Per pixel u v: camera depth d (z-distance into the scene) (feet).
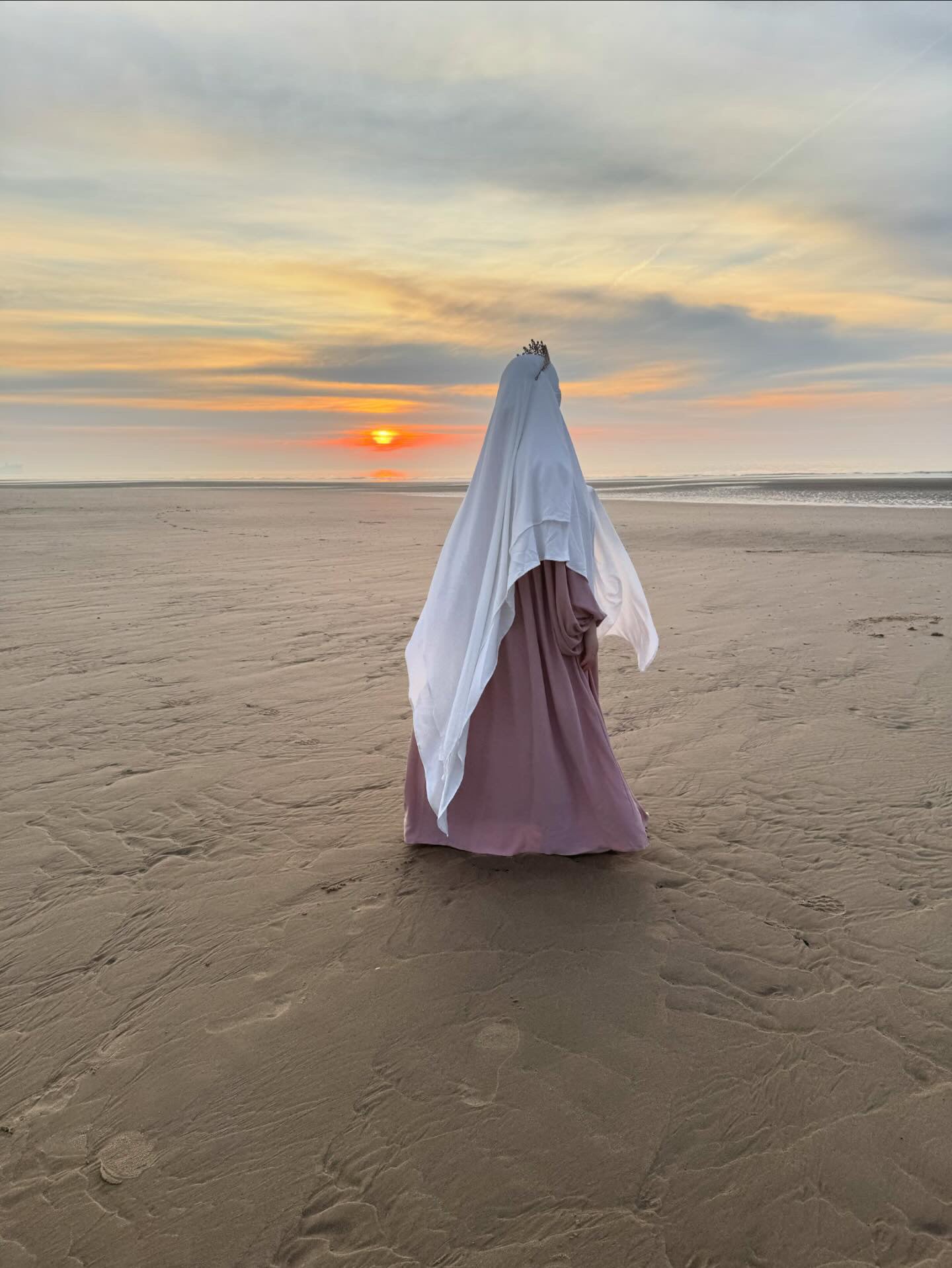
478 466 10.32
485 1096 6.74
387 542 51.03
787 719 15.80
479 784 10.43
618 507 85.71
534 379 10.02
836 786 12.69
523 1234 5.57
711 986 8.06
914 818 11.56
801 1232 5.55
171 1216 5.74
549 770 10.19
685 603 28.53
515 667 10.01
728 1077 6.89
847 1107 6.56
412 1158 6.18
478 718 10.28
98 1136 6.42
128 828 11.58
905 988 7.97
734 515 73.00
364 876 10.25
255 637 23.39
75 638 23.26
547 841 10.33
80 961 8.59
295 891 9.91
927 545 46.32
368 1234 5.59
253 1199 5.87
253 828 11.59
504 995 7.98
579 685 10.26
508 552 9.55
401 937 8.96
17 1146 6.33
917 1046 7.20
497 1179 5.99
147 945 8.86
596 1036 7.40
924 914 9.21
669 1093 6.73
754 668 19.51
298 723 15.96
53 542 49.98
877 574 34.81
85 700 17.42
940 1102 6.59
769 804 12.10
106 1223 5.70
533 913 9.37
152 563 40.45
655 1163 6.09
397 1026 7.59
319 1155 6.22
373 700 17.40
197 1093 6.83
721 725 15.55
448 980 8.22
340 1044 7.37
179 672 19.62
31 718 16.25
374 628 24.53
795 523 63.52
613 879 10.07
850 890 9.75
